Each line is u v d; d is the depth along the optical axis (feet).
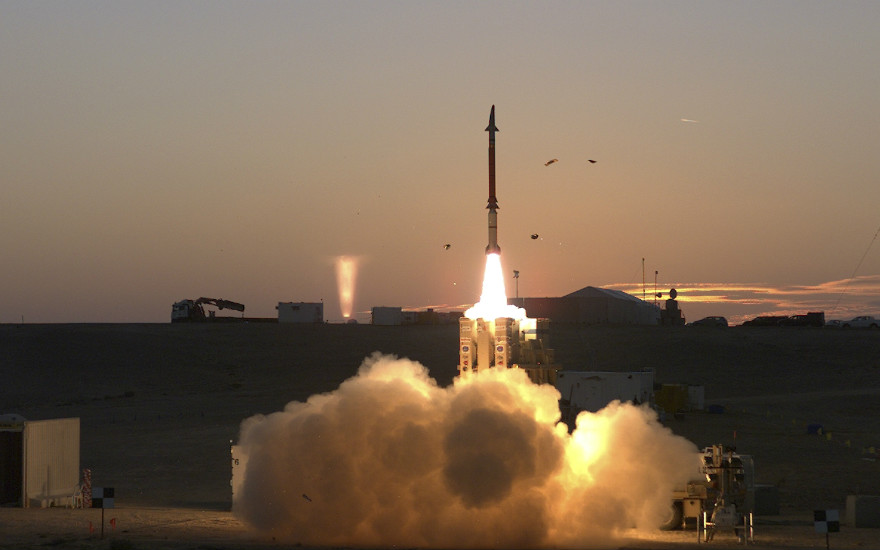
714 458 121.49
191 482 184.85
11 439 146.72
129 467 200.85
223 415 279.69
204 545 102.47
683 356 377.30
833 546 109.29
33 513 130.93
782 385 332.60
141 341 419.95
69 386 354.13
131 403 318.24
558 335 414.82
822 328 437.58
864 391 313.12
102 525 109.60
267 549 101.24
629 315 458.50
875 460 191.21
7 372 370.53
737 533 115.75
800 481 172.65
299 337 435.94
